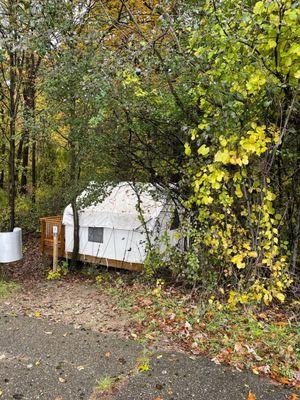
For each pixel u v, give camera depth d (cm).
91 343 472
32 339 485
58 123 700
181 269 721
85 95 571
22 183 1475
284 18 335
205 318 530
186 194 673
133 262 870
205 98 455
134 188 763
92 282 835
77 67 588
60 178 1440
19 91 1068
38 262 1040
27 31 613
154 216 811
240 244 516
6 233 775
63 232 973
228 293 576
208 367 403
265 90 412
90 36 602
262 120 449
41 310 614
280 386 365
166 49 530
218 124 428
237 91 401
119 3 827
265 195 484
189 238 660
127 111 590
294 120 480
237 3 386
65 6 606
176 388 363
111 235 898
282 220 530
